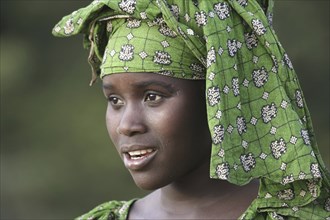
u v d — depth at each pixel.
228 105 6.48
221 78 6.46
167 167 6.74
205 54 6.62
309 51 18.41
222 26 6.57
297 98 6.70
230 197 6.96
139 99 6.74
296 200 6.70
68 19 7.06
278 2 18.41
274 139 6.58
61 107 21.19
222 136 6.38
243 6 6.75
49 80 21.59
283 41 18.44
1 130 21.61
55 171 20.98
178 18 6.66
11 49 21.78
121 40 6.76
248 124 6.61
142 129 6.69
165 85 6.67
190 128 6.74
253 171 6.56
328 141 18.41
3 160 21.48
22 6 21.83
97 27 7.00
